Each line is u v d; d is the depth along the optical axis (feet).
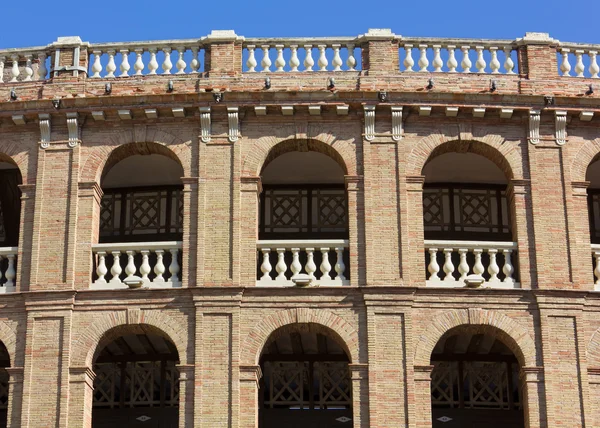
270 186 111.45
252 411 90.89
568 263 95.81
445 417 106.11
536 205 97.35
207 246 95.66
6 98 101.81
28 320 93.97
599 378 92.73
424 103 98.68
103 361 108.37
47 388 92.12
